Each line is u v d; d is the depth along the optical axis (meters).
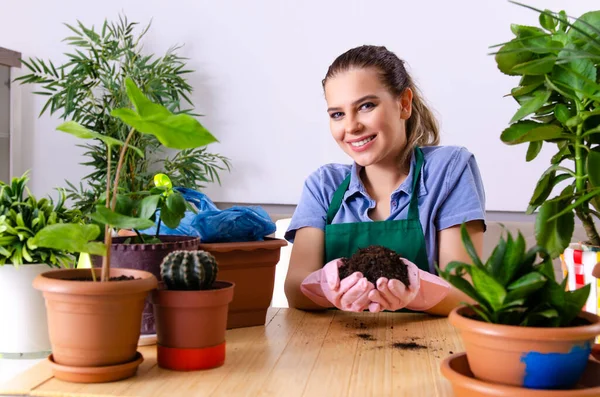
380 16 3.23
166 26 3.45
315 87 3.34
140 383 0.87
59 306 0.86
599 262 0.93
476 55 3.13
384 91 1.52
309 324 1.25
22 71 3.59
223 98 3.42
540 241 0.98
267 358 1.00
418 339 1.12
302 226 1.65
